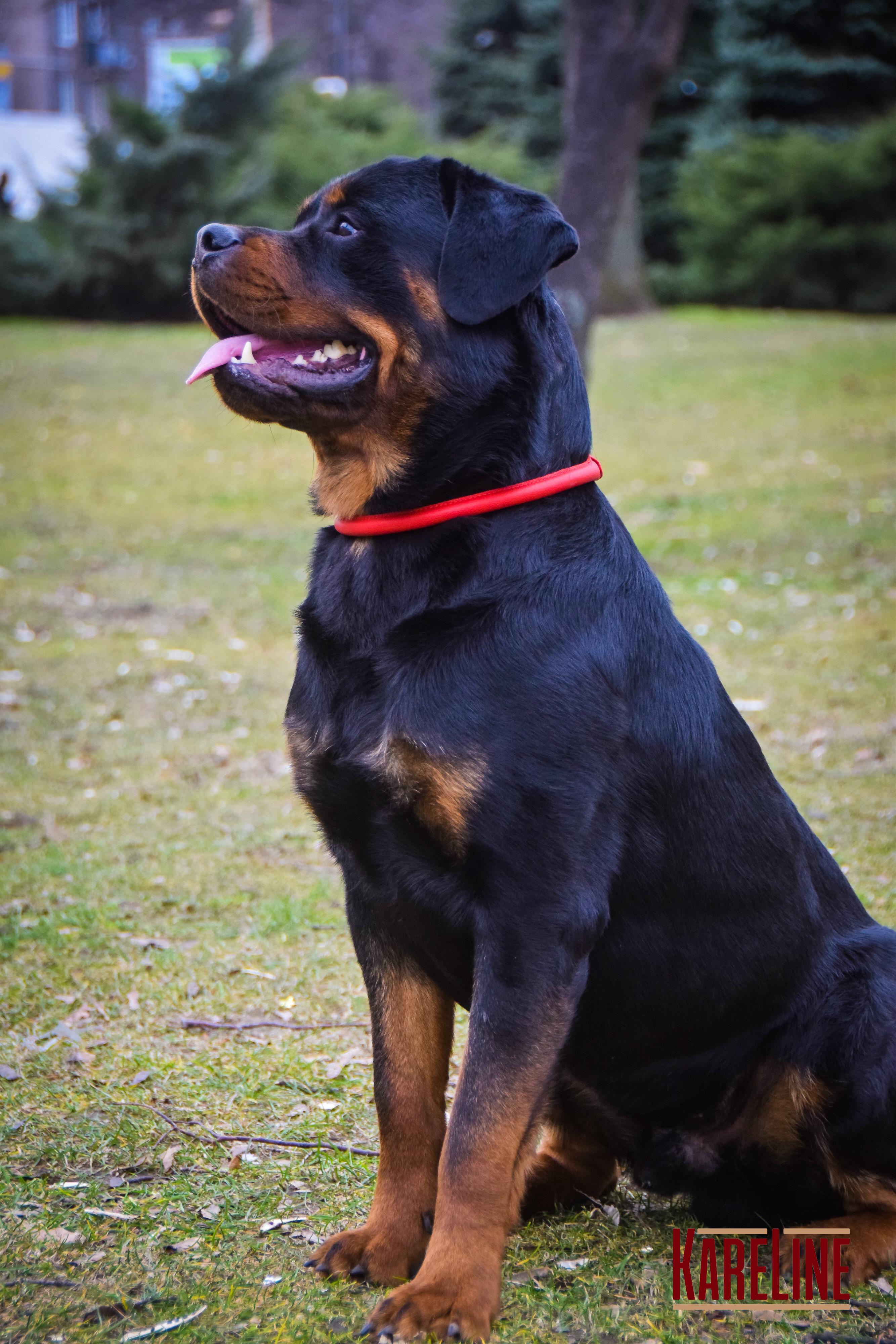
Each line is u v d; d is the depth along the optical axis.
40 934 4.30
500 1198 2.36
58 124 32.28
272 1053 3.56
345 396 2.68
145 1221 2.76
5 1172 2.93
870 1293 2.57
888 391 16.44
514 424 2.70
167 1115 3.22
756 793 2.75
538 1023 2.38
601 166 9.55
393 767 2.47
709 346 19.64
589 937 2.44
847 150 23.89
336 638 2.63
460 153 25.89
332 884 4.84
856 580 9.22
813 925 2.78
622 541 2.77
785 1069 2.70
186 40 37.31
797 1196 2.83
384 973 2.66
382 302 2.71
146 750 6.42
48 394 16.55
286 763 6.28
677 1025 2.69
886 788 5.66
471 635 2.49
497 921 2.40
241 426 15.35
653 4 9.33
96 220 21.80
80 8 36.84
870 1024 2.62
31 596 9.21
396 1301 2.33
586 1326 2.41
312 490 2.94
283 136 24.36
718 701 2.76
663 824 2.59
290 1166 3.01
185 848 5.18
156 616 8.82
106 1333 2.36
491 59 31.33
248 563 10.23
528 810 2.40
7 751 6.34
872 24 24.91
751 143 24.52
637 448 14.19
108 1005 3.84
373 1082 2.99
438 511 2.62
